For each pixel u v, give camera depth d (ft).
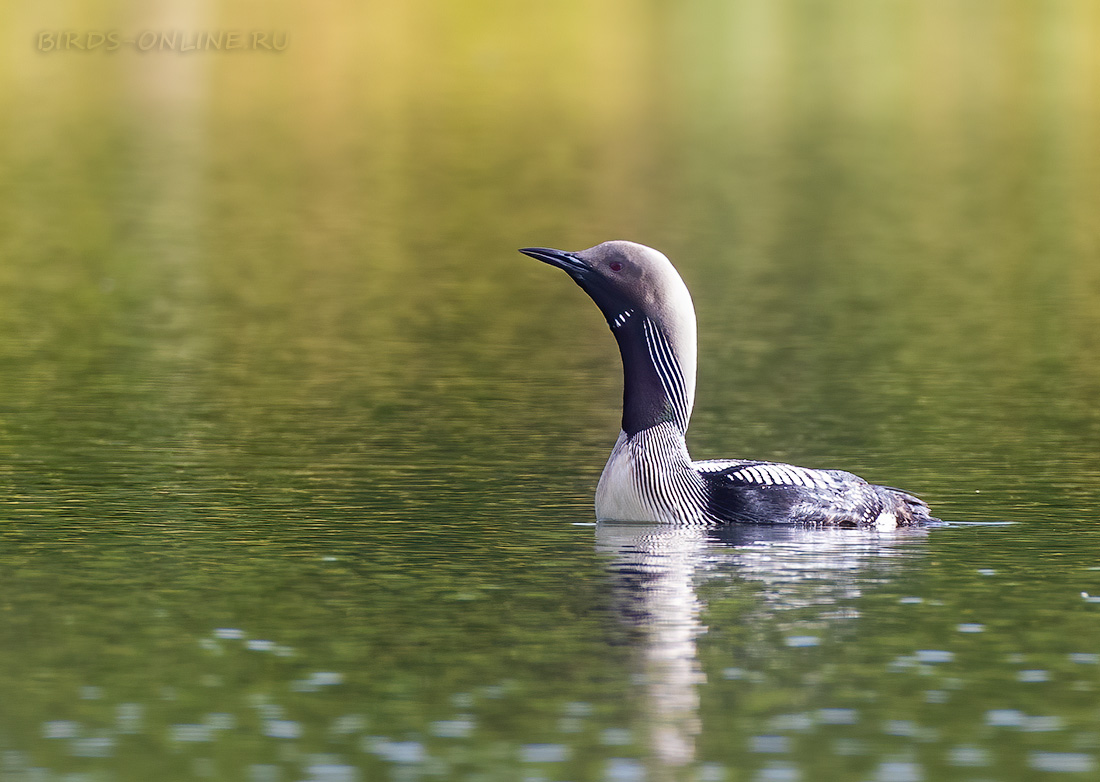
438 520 45.78
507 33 229.04
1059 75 199.82
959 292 92.22
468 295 92.48
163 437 57.41
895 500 45.11
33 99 181.37
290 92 188.96
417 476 51.57
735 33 231.09
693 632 35.55
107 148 153.89
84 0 232.53
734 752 29.27
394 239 113.19
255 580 39.65
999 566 40.63
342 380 68.90
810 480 45.03
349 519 45.96
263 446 55.98
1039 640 34.99
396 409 62.80
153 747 29.60
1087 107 180.04
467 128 168.55
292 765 28.86
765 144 159.12
